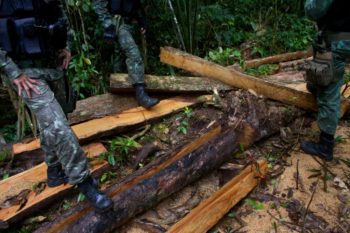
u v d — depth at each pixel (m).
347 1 2.65
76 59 4.18
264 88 3.63
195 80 3.85
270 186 2.89
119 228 2.53
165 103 3.62
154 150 3.14
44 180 2.74
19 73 2.19
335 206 2.71
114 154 3.06
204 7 5.41
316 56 2.88
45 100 2.26
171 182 2.66
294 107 3.59
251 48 5.14
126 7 3.57
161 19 4.78
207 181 2.93
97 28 4.32
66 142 2.26
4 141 3.28
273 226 2.55
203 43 5.20
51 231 2.28
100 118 3.36
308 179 2.95
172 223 2.56
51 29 2.25
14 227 2.52
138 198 2.51
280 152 3.22
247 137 3.17
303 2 6.10
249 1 6.02
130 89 3.67
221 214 2.54
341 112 3.57
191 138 3.27
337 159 3.16
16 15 2.18
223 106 3.53
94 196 2.34
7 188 2.67
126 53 3.58
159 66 4.65
